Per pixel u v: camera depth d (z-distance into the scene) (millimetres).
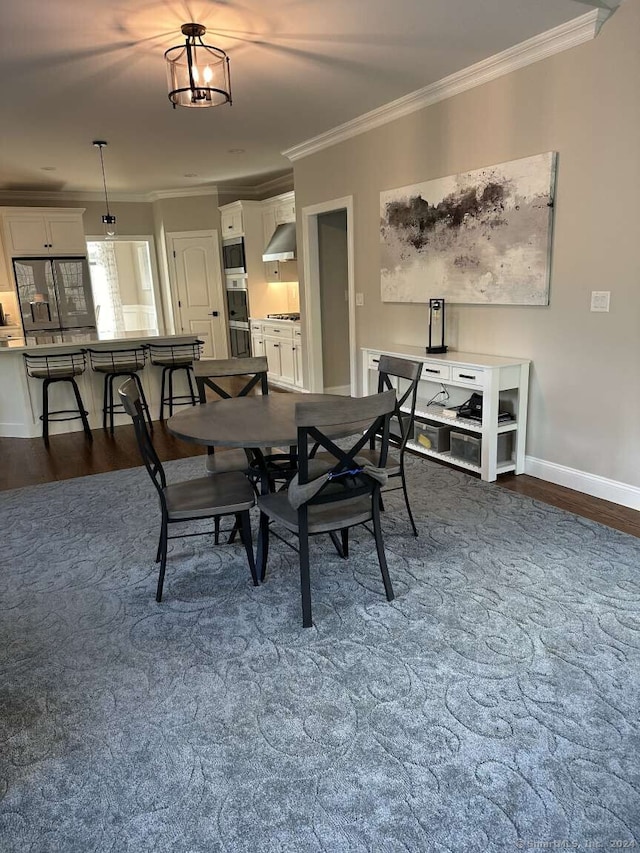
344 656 2178
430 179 4426
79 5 2811
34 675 2139
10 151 5711
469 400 4172
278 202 7457
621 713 1866
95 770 1716
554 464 3852
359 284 5469
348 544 3029
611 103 3156
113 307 10344
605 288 3352
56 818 1567
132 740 1822
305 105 4516
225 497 2633
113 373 5691
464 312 4352
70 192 8359
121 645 2297
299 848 1458
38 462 4789
